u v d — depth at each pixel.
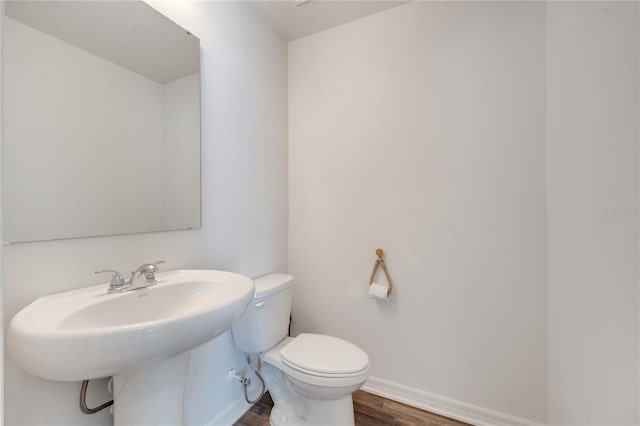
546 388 1.32
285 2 1.59
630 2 0.77
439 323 1.55
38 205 0.81
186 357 0.94
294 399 1.43
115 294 0.88
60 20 0.87
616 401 0.83
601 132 0.90
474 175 1.46
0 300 0.41
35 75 0.81
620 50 0.81
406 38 1.61
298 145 1.94
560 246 1.19
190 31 1.26
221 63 1.42
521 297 1.37
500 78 1.40
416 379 1.60
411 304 1.61
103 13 0.97
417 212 1.59
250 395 1.57
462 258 1.49
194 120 1.27
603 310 0.89
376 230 1.70
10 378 0.76
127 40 1.04
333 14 1.69
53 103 0.85
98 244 0.95
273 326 1.46
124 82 1.03
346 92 1.78
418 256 1.59
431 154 1.56
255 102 1.65
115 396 0.85
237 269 1.51
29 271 0.80
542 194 1.32
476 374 1.47
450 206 1.51
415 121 1.59
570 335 1.11
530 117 1.34
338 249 1.82
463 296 1.49
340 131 1.80
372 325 1.72
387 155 1.67
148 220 1.10
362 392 1.71
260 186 1.69
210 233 1.36
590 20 0.97
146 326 0.61
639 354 0.73
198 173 1.29
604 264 0.88
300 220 1.94
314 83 1.88
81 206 0.91
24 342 0.59
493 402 1.43
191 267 1.26
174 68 1.19
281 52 1.89
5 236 0.75
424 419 1.49
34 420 0.80
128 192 1.03
